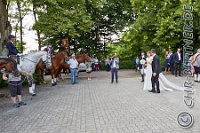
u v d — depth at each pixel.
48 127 8.60
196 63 19.59
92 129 8.09
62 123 9.01
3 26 21.00
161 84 16.39
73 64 21.70
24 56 15.41
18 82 12.70
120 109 10.86
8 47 13.29
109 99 13.39
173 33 27.31
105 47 44.66
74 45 41.59
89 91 16.73
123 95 14.55
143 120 8.95
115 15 43.31
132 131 7.71
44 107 12.02
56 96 15.17
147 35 29.77
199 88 16.14
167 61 28.00
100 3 29.73
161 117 9.27
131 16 43.81
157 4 29.12
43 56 16.27
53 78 20.98
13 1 23.45
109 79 24.80
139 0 29.73
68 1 26.20
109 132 7.70
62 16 24.92
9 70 12.53
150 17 29.02
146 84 16.66
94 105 11.92
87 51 42.50
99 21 42.25
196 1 26.05
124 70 40.06
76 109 11.21
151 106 11.24
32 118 9.98
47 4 24.25
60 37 37.06
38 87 19.72
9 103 13.55
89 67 25.44
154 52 15.37
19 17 31.08
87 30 27.47
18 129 8.55
